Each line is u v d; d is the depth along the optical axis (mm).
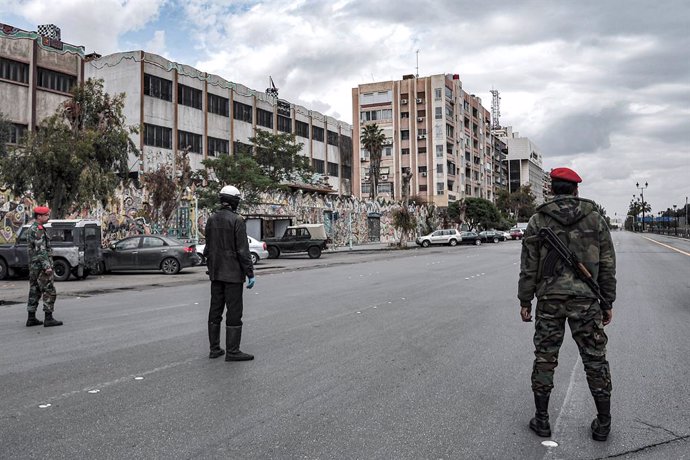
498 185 112750
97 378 5258
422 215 63281
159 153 38594
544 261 3904
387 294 12039
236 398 4641
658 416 4281
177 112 40438
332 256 32156
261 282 15484
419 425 4043
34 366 5730
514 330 7738
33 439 3744
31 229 8258
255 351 6434
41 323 8406
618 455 3559
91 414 4234
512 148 152125
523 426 4055
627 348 6637
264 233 35000
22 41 34781
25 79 34875
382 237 54625
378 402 4562
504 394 4809
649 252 29359
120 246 19766
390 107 83438
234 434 3838
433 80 81250
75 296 12711
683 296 11406
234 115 46656
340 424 4047
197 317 9148
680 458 3514
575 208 3852
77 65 38125
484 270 18812
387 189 78812
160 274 19734
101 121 20281
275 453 3525
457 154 85812
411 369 5621
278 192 37875
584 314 3775
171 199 27172
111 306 10688
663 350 6531
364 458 3461
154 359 6047
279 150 40344
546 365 3887
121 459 3426
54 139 18906
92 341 7066
